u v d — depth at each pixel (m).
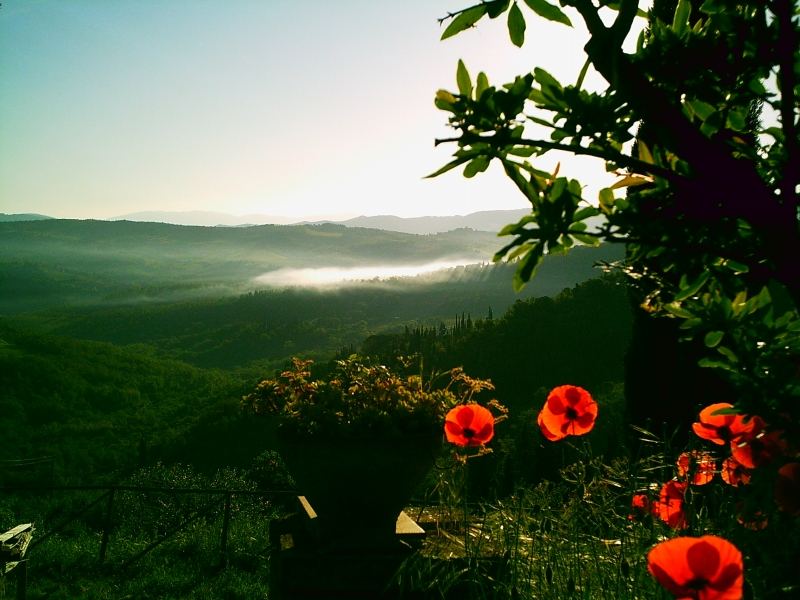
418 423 2.52
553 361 53.44
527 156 1.13
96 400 90.56
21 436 76.25
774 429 1.28
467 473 2.39
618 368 53.34
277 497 13.23
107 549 8.84
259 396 2.81
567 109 1.11
